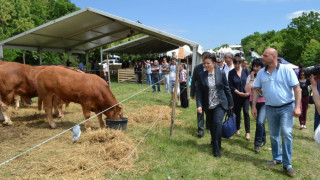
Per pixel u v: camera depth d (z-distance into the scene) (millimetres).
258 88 4508
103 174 3807
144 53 38688
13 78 6430
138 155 4559
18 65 6605
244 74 5773
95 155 4375
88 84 5809
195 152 4914
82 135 5254
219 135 4703
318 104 3111
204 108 4793
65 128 6383
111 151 4445
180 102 10133
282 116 4109
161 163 4328
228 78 5828
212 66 4633
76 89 5816
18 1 32875
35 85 6777
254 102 4562
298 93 3902
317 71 3074
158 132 6137
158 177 3832
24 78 6637
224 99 4629
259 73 4383
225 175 4035
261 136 5125
